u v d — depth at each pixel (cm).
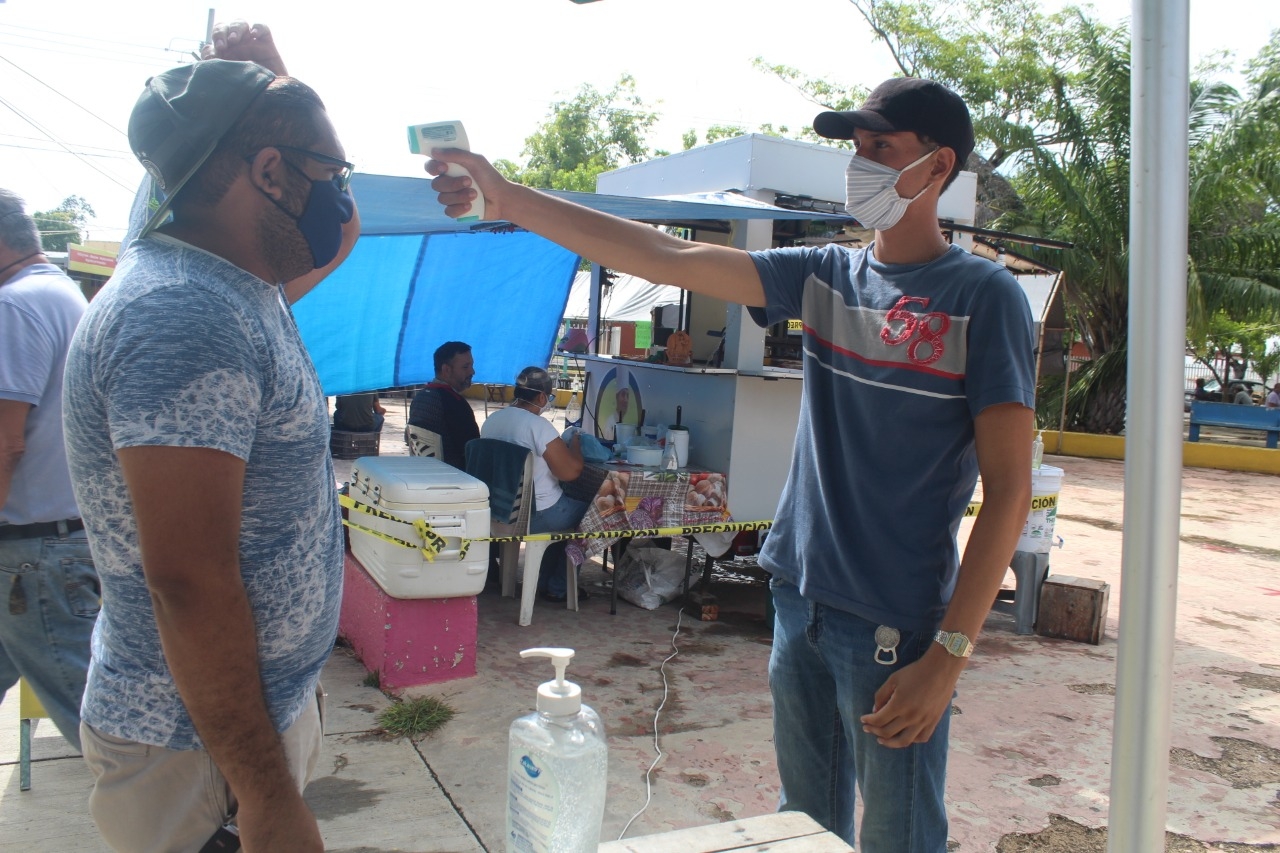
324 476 142
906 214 180
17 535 237
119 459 117
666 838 155
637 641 487
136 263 127
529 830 129
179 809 135
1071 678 464
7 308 230
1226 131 1436
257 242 134
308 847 127
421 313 646
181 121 125
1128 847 124
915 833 181
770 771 348
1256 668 496
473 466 510
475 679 418
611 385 652
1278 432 1586
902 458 176
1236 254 1479
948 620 166
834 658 187
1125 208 1471
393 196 366
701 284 194
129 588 128
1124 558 122
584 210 187
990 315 167
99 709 133
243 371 121
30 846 275
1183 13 113
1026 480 166
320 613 142
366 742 354
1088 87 1504
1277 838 320
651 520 500
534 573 498
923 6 1809
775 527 207
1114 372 1531
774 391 519
